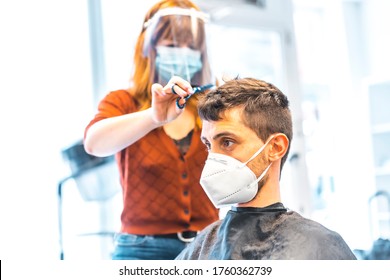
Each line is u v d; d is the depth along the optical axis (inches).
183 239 57.9
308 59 205.8
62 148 121.8
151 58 59.9
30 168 124.1
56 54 132.1
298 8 206.1
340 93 205.0
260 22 148.9
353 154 198.8
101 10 139.3
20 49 127.0
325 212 195.6
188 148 59.2
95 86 136.1
